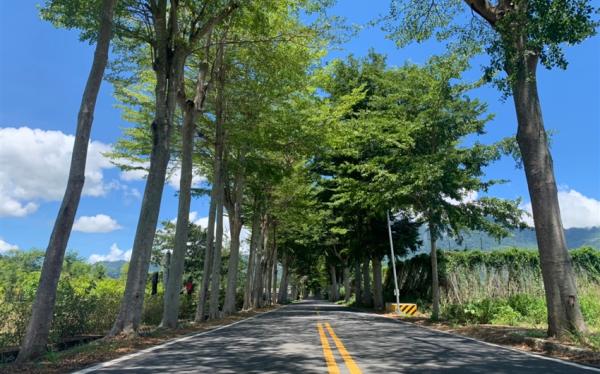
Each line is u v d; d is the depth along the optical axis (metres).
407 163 21.42
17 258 48.94
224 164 24.88
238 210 30.75
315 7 17.06
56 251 10.04
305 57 19.95
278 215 40.00
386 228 34.53
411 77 21.81
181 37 16.42
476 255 30.69
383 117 22.48
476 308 20.12
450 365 8.68
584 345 10.61
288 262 69.00
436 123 21.00
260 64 19.62
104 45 11.12
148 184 14.94
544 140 12.72
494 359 9.51
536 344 11.48
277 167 24.39
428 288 33.62
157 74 15.57
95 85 10.90
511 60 11.65
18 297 14.23
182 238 18.22
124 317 13.97
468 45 14.48
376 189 23.31
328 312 33.44
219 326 19.36
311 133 22.16
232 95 21.20
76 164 10.43
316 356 9.91
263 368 8.34
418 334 15.34
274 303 60.19
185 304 31.41
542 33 10.70
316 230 45.56
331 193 36.31
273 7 16.00
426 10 14.52
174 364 8.91
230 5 15.85
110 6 11.32
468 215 21.42
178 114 23.12
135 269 14.32
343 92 32.88
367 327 18.44
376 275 35.97
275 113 21.42
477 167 20.78
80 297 16.72
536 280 28.39
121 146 22.62
